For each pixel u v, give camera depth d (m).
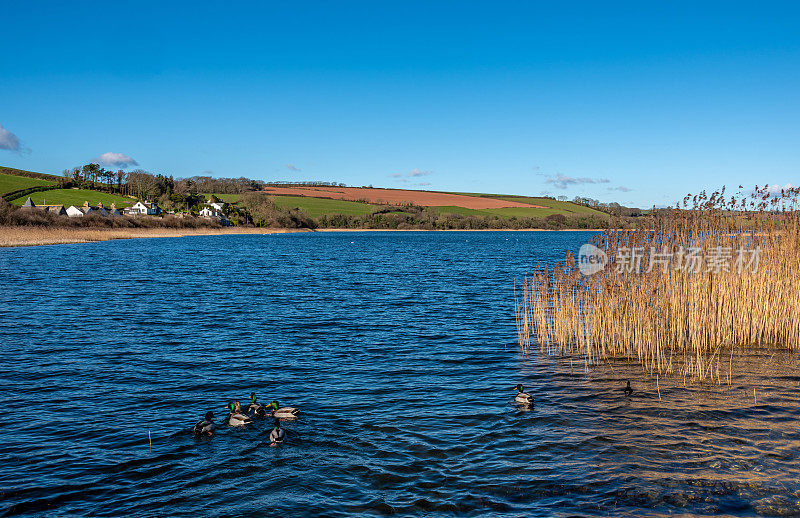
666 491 12.15
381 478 12.85
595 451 14.07
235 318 31.38
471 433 15.22
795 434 14.89
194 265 64.44
